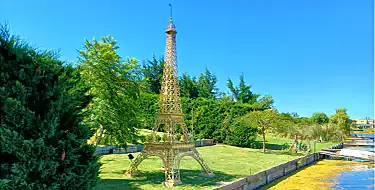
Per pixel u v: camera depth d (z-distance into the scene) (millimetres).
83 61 14328
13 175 5336
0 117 5465
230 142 33844
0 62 5715
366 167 24094
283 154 27047
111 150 23562
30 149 5473
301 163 23938
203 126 35531
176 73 15805
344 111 66125
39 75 6109
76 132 6578
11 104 5469
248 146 33094
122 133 14805
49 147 5754
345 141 55188
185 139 15500
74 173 6203
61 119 6387
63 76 6594
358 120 127750
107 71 14492
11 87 5703
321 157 29547
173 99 15328
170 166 13805
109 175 15078
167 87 15555
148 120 35312
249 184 15281
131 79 16062
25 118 5621
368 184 17547
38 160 5598
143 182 13703
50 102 6121
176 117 15148
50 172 5777
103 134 15625
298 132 30000
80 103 7031
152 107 35281
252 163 20891
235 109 34344
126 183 13367
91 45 14859
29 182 5570
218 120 35188
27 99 5914
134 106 15781
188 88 55656
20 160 5449
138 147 25656
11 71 5848
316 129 30453
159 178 14695
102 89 14195
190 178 14977
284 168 20453
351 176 20062
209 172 15758
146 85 17906
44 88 6188
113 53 14859
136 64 16891
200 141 33375
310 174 20734
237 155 25578
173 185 13133
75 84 6980
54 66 6598
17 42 6195
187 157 23422
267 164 20562
